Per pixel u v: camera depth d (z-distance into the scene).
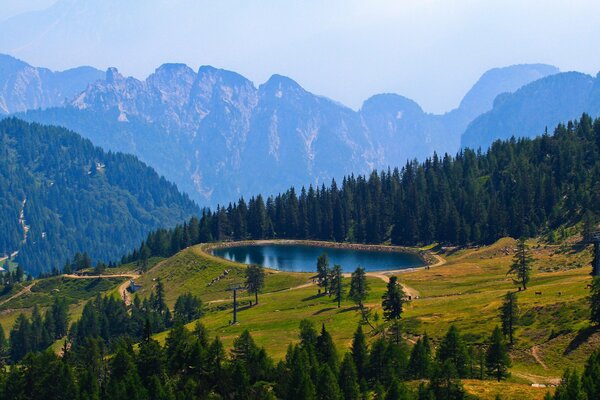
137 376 109.75
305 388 97.00
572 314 118.44
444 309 147.50
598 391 81.06
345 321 157.12
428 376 104.31
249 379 109.62
